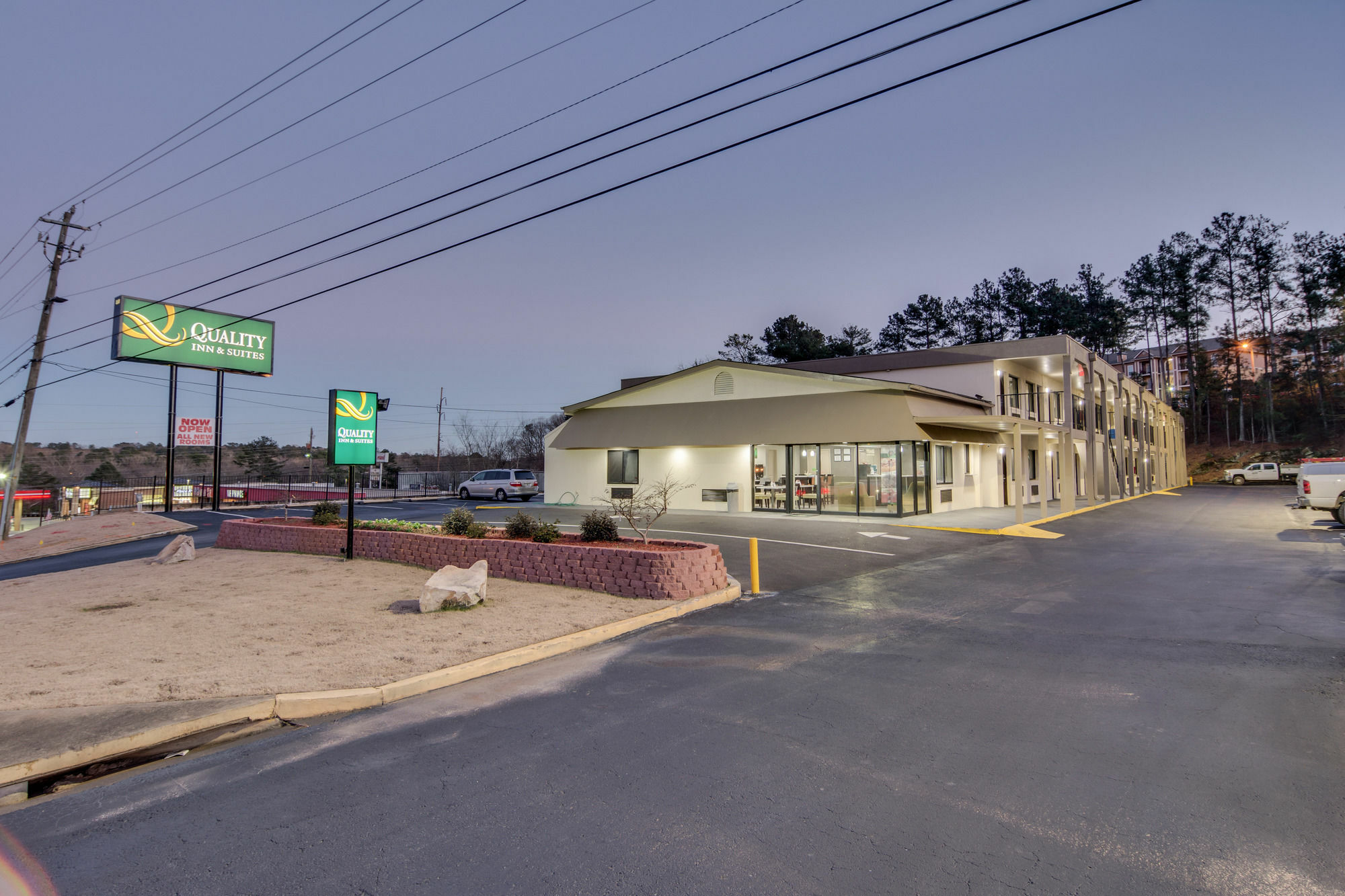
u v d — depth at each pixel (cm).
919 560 1396
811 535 1772
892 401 2184
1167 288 7406
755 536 1762
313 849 362
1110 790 411
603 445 2761
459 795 424
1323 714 530
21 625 859
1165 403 5450
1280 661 671
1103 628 823
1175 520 2178
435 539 1292
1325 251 6669
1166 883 316
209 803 420
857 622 881
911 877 325
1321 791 405
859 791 416
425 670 670
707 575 1069
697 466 2625
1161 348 7644
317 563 1369
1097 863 334
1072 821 376
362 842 370
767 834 368
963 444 2639
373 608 951
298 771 466
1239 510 2575
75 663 688
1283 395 7200
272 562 1395
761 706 572
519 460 6316
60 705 568
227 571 1282
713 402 2614
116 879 337
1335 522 2041
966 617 898
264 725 559
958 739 495
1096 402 3678
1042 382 3291
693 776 443
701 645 784
